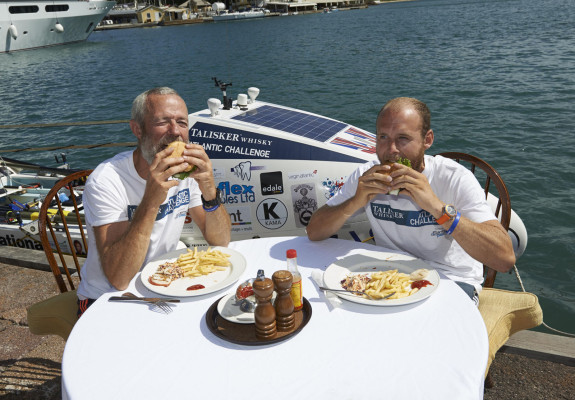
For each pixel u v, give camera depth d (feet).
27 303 11.28
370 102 54.95
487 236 6.50
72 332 5.36
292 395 4.27
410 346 4.86
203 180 7.09
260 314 4.98
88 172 9.12
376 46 119.03
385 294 5.67
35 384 8.34
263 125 11.71
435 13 265.34
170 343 5.09
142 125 6.88
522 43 94.32
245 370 4.62
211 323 5.31
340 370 4.56
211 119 11.64
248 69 98.84
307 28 229.04
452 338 4.95
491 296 7.49
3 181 19.65
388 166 6.54
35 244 15.40
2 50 162.09
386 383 4.36
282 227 11.58
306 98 61.72
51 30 176.65
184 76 97.19
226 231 7.87
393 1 624.18
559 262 18.38
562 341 8.55
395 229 7.47
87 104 71.00
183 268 6.49
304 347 4.92
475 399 4.19
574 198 23.95
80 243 14.02
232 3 464.24
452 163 7.29
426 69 74.79
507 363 8.35
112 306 5.88
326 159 11.10
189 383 4.48
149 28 388.57
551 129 35.42
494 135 35.22
